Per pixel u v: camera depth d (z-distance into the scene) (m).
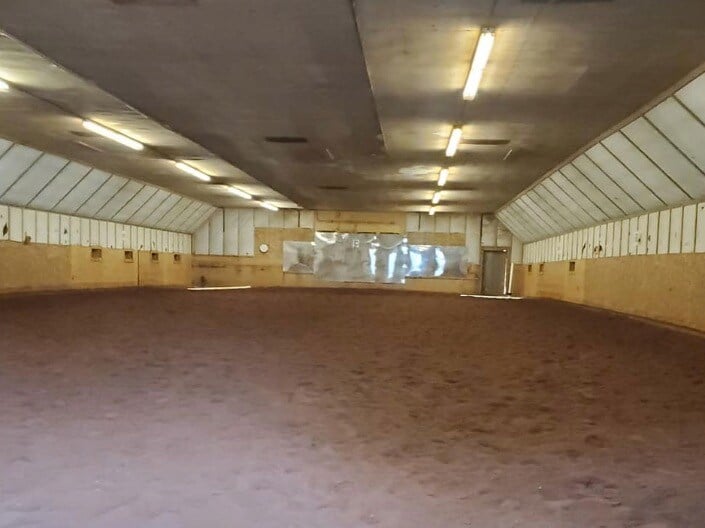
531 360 9.05
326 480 4.07
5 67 10.14
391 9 7.45
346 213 32.56
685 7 7.19
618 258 18.20
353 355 9.16
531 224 27.23
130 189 23.14
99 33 8.45
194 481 4.00
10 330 10.54
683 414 6.04
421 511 3.60
